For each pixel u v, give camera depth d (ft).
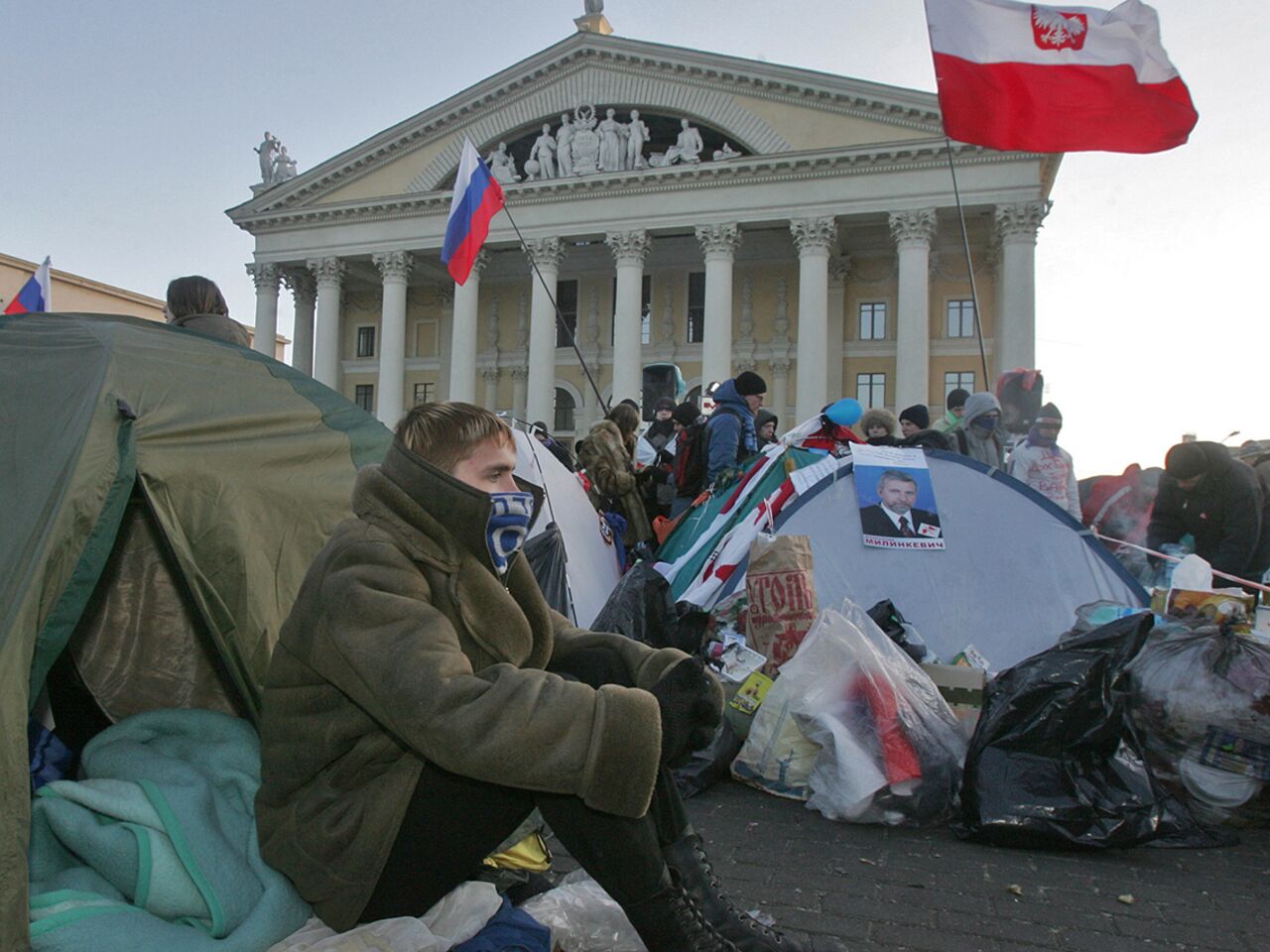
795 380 124.36
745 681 15.20
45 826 7.17
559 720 5.65
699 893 6.98
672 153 116.57
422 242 125.18
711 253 113.29
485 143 124.47
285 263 132.67
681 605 16.47
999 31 24.13
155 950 6.12
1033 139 24.32
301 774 6.61
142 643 9.88
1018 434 30.40
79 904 6.42
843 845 12.05
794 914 9.89
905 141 105.19
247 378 10.39
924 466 19.24
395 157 127.75
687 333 130.41
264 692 6.73
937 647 18.08
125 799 7.04
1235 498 20.94
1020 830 11.77
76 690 10.11
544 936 7.14
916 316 104.99
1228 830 12.73
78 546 7.50
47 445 7.93
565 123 119.75
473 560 6.64
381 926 6.28
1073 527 18.30
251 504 9.22
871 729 13.14
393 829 6.24
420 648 5.77
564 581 18.85
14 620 6.68
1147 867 11.40
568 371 133.49
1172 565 21.45
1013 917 9.86
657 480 29.63
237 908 6.61
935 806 12.69
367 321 145.07
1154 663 13.69
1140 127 24.27
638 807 5.78
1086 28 23.93
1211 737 12.84
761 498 21.89
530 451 22.58
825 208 109.50
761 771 14.14
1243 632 14.79
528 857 9.46
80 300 112.47
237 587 8.84
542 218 119.44
